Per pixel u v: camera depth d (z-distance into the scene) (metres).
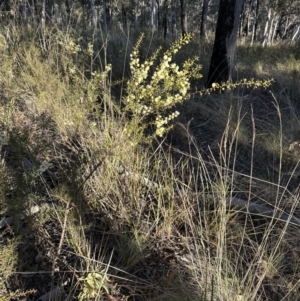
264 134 3.36
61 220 2.07
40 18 5.23
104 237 2.10
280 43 10.23
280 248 2.06
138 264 1.96
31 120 3.03
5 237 1.97
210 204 2.35
